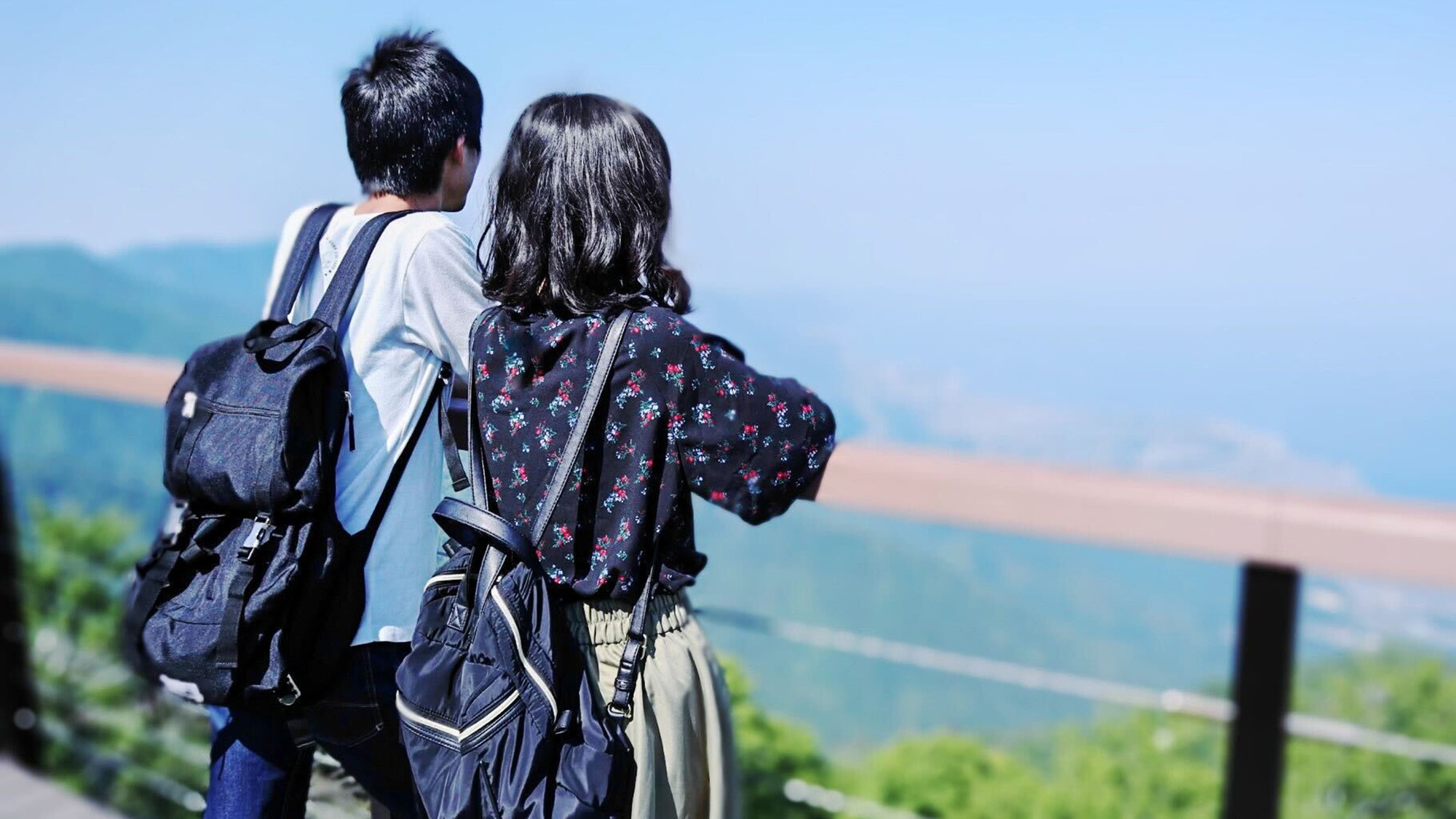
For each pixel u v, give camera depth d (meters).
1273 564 1.61
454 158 1.31
